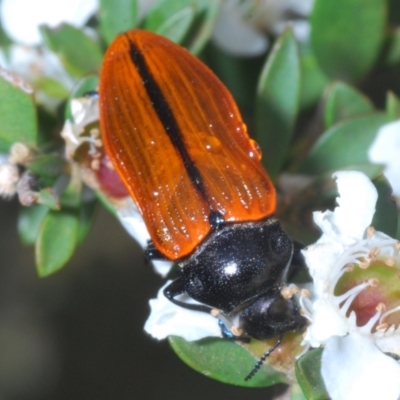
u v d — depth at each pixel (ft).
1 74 0.22
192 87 0.22
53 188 0.22
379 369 0.20
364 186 0.21
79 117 0.22
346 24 0.24
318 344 0.20
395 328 0.21
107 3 0.23
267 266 0.22
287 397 0.21
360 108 0.23
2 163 0.22
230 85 0.26
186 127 0.22
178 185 0.22
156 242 0.22
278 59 0.23
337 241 0.21
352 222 0.21
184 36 0.23
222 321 0.21
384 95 0.27
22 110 0.22
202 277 0.22
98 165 0.22
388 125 0.23
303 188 0.23
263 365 0.21
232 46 0.25
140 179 0.22
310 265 0.21
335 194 0.23
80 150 0.22
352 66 0.24
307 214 0.23
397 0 0.26
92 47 0.23
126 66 0.22
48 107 0.24
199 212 0.22
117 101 0.22
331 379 0.20
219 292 0.22
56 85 0.24
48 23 0.25
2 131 0.22
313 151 0.23
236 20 0.25
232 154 0.22
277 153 0.23
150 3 0.25
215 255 0.22
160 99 0.22
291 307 0.21
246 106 0.26
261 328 0.21
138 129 0.22
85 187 0.23
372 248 0.21
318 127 0.24
